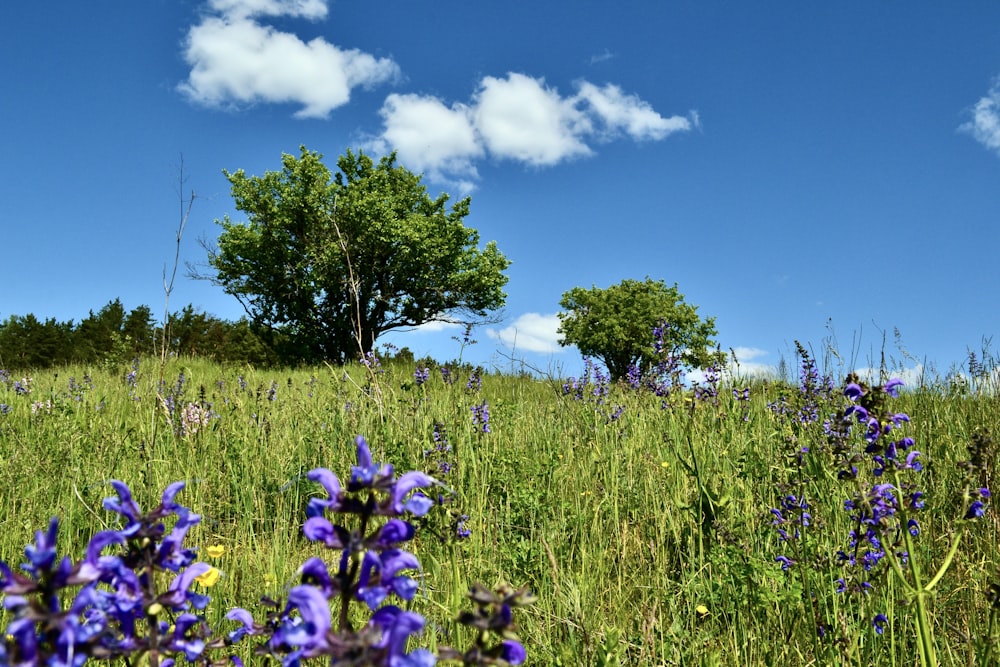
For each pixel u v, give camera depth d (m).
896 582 3.41
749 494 4.44
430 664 1.07
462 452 5.01
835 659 2.93
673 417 6.62
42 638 1.12
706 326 53.81
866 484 3.12
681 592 3.59
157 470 5.14
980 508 2.74
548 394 8.97
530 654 2.96
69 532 4.02
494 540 4.10
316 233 34.22
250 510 4.53
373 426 5.50
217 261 34.47
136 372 10.73
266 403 8.36
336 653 1.08
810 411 5.54
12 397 9.45
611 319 53.44
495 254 39.50
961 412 6.31
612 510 4.75
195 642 1.46
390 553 1.28
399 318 37.75
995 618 3.00
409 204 38.84
